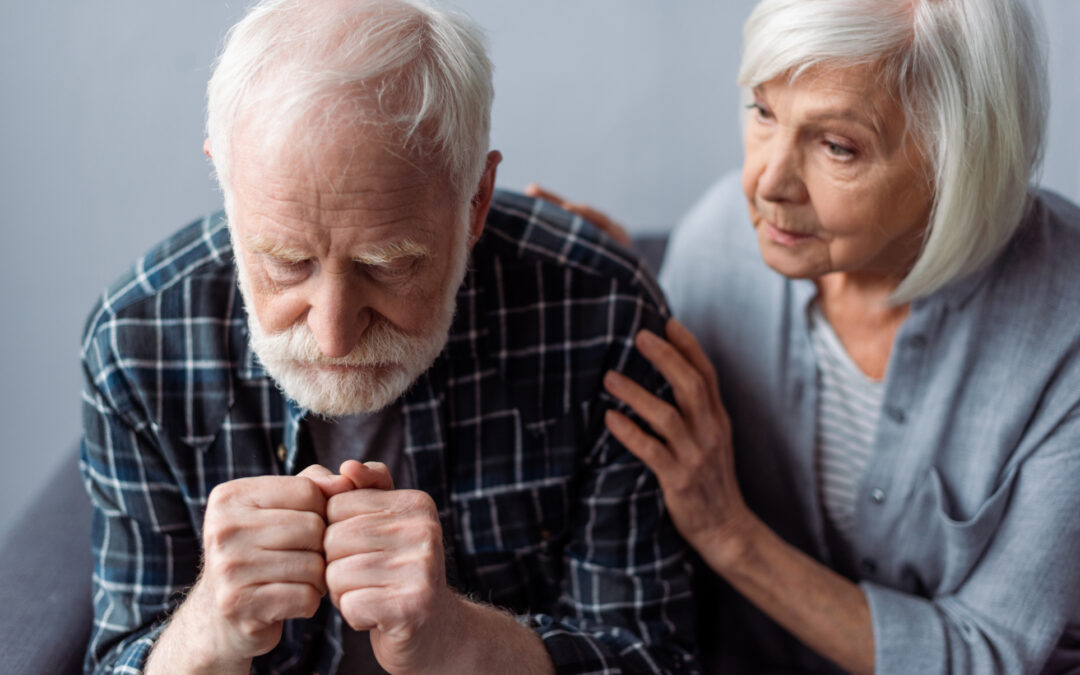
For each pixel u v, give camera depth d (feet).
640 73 6.64
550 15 6.53
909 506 3.64
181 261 3.20
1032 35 2.93
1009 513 3.46
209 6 6.43
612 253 3.42
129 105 6.61
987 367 3.39
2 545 3.76
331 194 2.43
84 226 6.82
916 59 2.75
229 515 2.60
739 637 4.18
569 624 3.45
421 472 3.37
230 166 2.55
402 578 2.59
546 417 3.42
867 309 3.56
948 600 3.60
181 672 2.71
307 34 2.51
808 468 3.80
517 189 6.97
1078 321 3.27
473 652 2.84
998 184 2.97
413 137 2.49
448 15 2.70
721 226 3.96
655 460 3.32
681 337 3.44
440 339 2.89
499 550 3.49
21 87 6.52
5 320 6.91
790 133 2.91
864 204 2.94
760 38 2.84
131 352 3.16
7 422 7.05
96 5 6.40
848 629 3.48
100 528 3.31
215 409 3.25
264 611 2.58
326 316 2.59
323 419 3.28
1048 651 3.43
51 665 3.29
